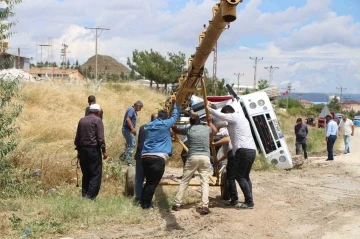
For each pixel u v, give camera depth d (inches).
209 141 344.2
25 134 591.2
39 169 405.4
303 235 301.6
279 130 609.3
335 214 358.0
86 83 1099.9
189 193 407.8
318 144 1117.7
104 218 302.4
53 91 854.5
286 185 486.0
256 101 611.2
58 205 314.0
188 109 411.8
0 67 400.5
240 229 307.4
